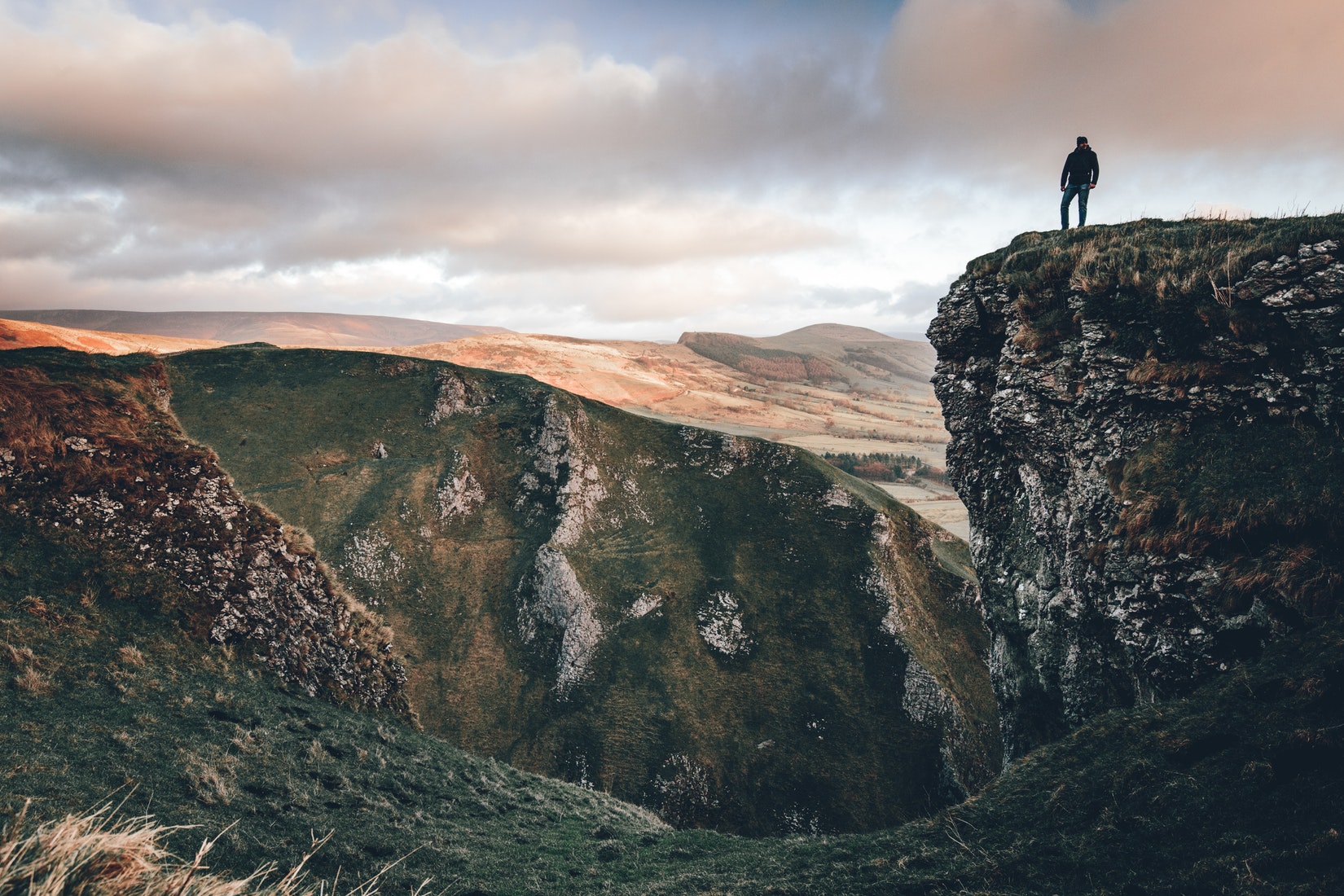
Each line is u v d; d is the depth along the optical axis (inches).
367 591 3110.2
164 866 222.1
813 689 2982.3
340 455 3732.8
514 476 3858.3
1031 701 876.0
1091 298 826.2
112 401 837.8
